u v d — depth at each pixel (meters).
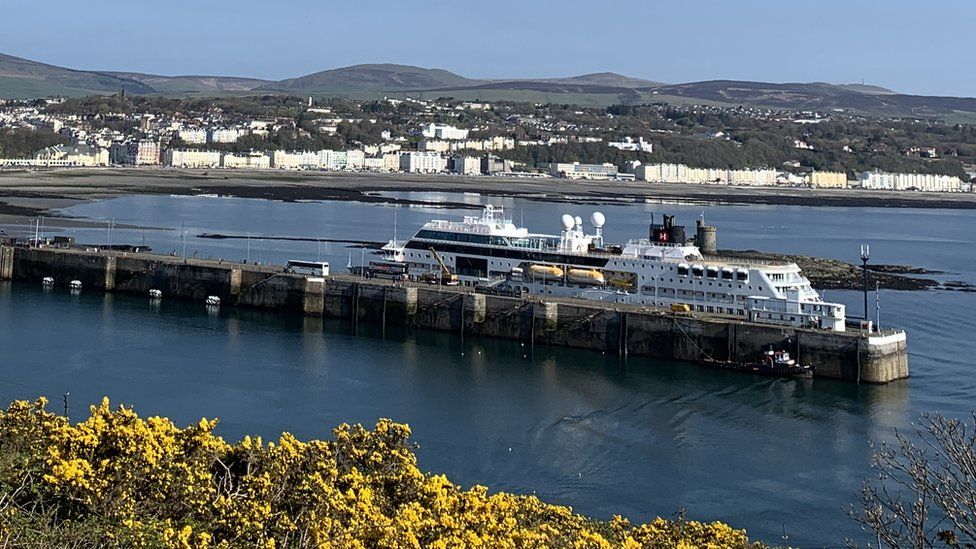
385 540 38.97
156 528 39.25
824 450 82.38
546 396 97.38
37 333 117.00
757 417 91.62
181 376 99.50
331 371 105.00
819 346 106.25
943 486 38.94
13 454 43.19
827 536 64.75
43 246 167.00
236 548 39.62
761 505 70.31
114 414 46.31
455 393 97.69
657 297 123.38
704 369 109.94
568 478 74.62
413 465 47.81
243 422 84.56
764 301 114.56
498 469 75.81
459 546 39.38
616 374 107.06
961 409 94.81
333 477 45.06
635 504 70.00
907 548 51.03
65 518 39.72
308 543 39.84
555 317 121.00
